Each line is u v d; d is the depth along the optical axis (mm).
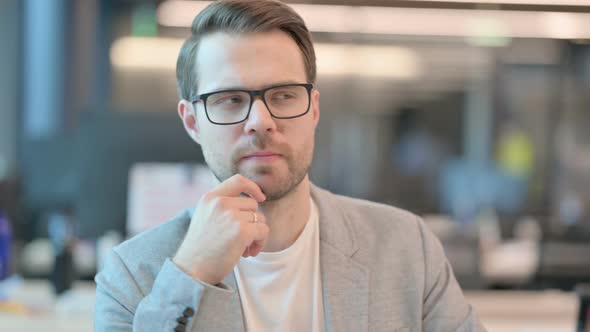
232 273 1214
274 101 1142
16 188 2537
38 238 2898
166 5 4211
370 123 5809
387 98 5879
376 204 1371
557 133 6426
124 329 1178
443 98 5980
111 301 1202
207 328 1155
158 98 5430
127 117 2381
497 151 6172
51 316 2197
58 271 2361
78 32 5141
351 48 5672
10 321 2125
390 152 5812
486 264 3121
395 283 1249
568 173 6352
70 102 5062
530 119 6363
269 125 1101
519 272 3170
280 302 1221
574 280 2670
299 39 1176
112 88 5406
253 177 1136
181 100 1251
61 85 5023
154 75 5434
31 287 2559
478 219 3895
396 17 4219
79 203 2395
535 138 6379
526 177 6152
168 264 1116
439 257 1291
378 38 5660
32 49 4914
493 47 5961
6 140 4488
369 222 1316
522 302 2461
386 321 1221
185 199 2332
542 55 6160
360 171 5344
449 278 1281
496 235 3766
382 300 1230
